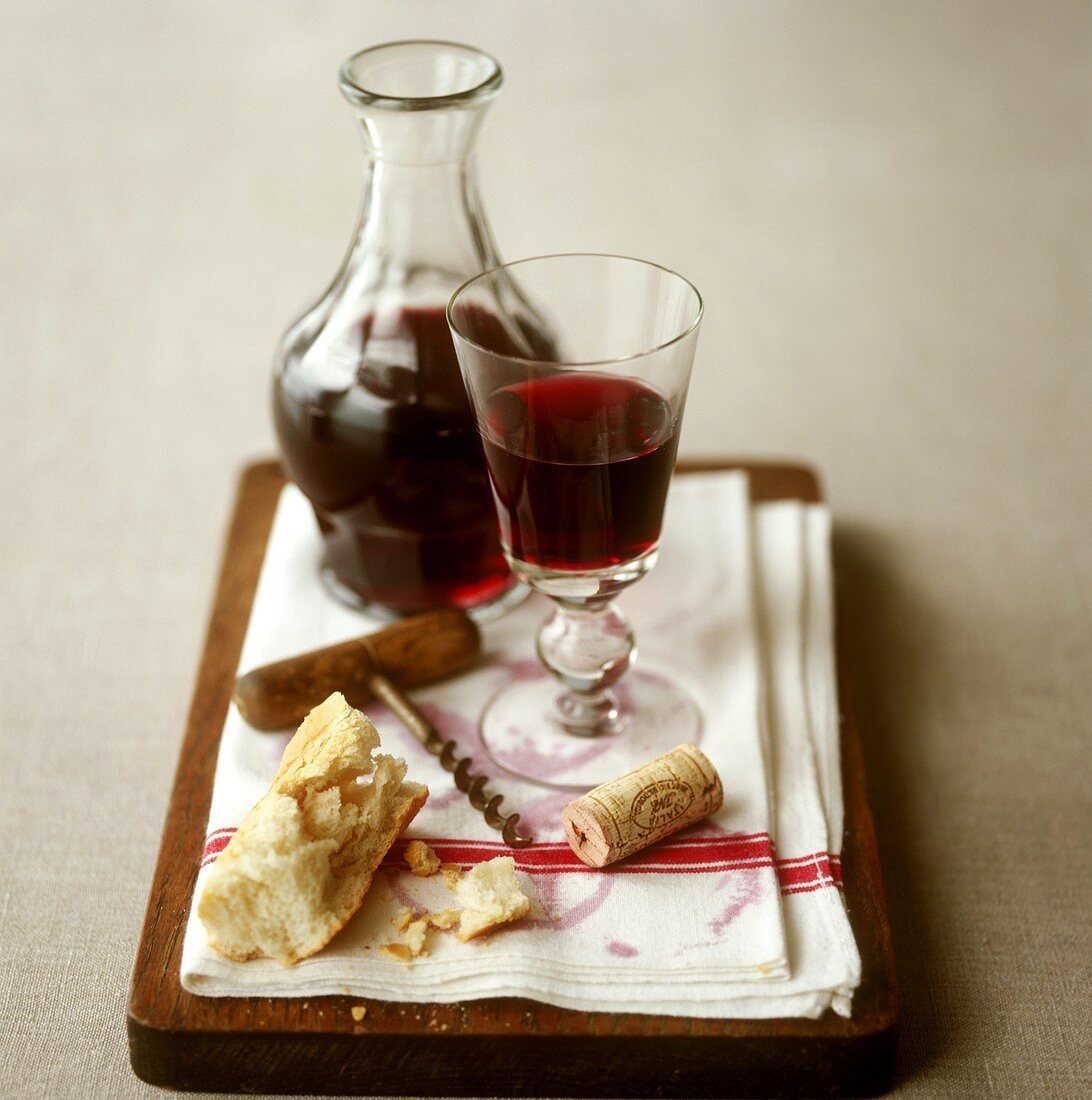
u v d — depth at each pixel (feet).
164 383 3.32
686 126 4.45
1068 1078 1.85
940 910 2.06
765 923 1.84
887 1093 1.83
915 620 2.56
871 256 3.78
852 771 2.13
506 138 4.40
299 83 4.72
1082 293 3.62
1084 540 2.77
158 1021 1.79
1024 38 4.93
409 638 2.19
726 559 2.44
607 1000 1.79
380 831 1.90
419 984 1.80
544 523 1.98
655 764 1.96
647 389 1.91
